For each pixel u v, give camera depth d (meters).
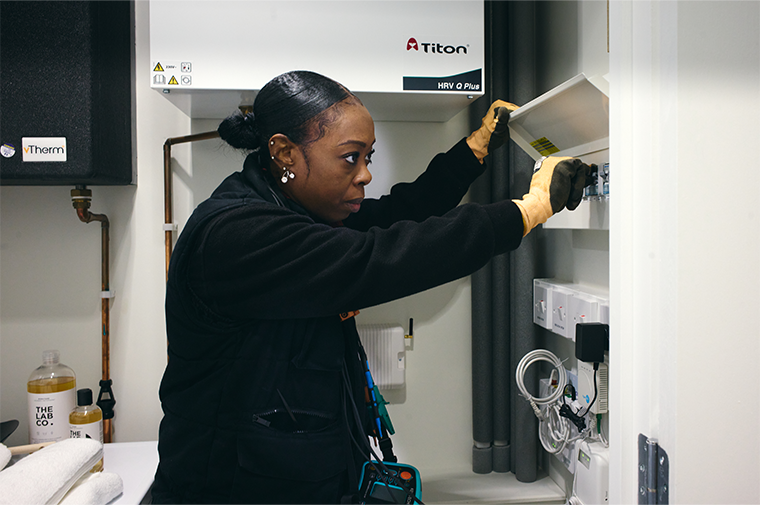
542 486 1.31
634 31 0.50
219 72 1.00
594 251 1.12
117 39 1.18
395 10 1.04
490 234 0.71
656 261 0.48
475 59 1.06
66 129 1.05
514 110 1.06
